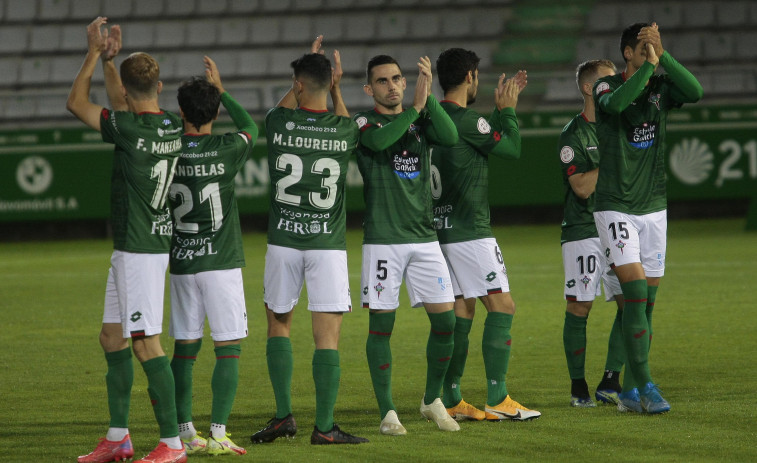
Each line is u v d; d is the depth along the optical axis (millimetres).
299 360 22797
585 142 17734
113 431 13477
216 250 14234
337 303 14617
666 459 12859
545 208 79375
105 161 76062
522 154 74750
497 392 15938
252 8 94625
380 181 15211
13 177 75938
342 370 21297
